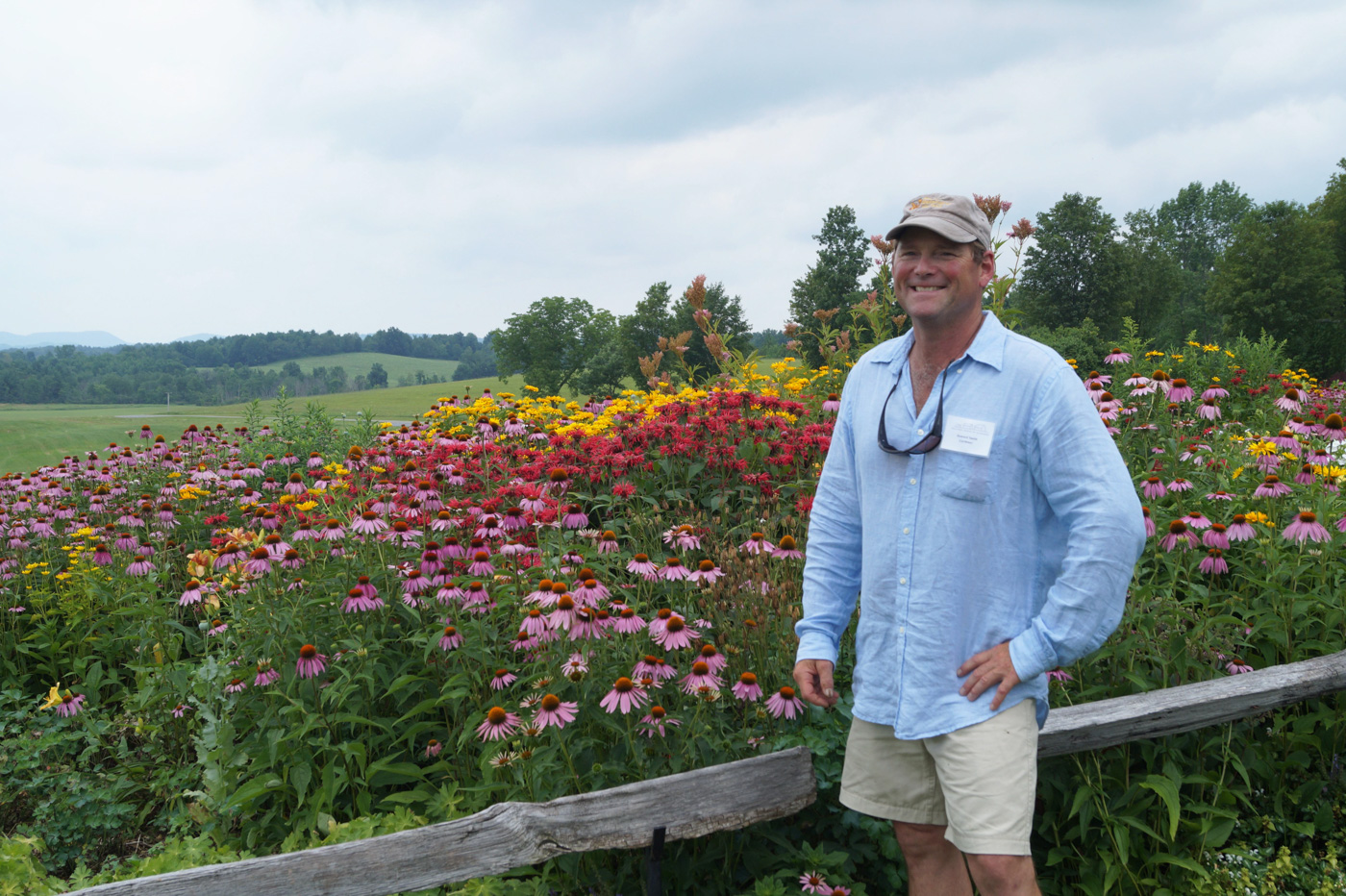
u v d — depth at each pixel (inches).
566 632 99.9
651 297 2534.5
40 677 174.4
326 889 71.1
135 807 132.9
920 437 66.7
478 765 108.0
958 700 63.6
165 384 5398.6
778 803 85.0
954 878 72.1
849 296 1807.3
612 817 78.5
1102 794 95.2
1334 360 1599.4
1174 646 105.5
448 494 181.8
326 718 108.0
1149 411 160.6
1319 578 115.9
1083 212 1760.6
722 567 122.3
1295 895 94.2
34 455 952.3
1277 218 1652.3
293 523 150.3
